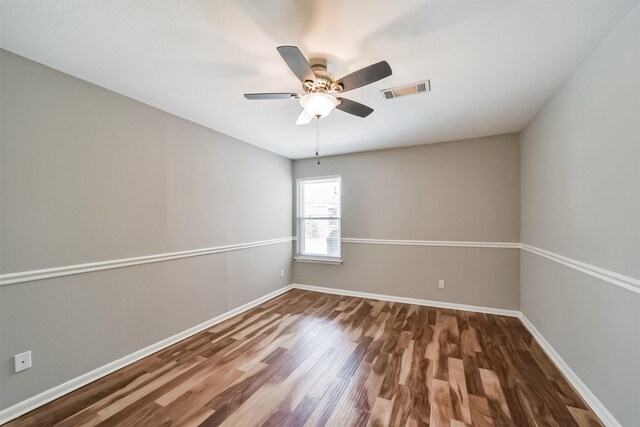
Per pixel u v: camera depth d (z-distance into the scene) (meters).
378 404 1.79
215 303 3.20
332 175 4.47
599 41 1.60
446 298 3.71
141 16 1.39
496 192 3.45
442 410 1.73
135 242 2.38
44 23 1.43
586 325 1.81
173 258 2.71
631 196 1.39
